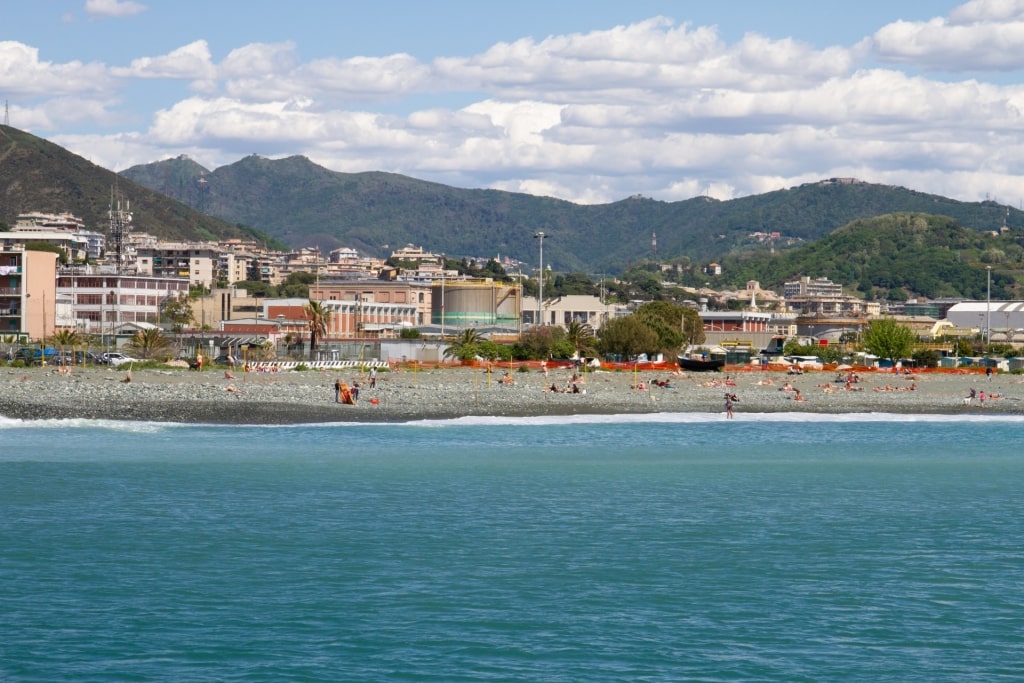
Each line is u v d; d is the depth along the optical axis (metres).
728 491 87.44
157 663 46.19
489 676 45.31
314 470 94.38
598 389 176.12
